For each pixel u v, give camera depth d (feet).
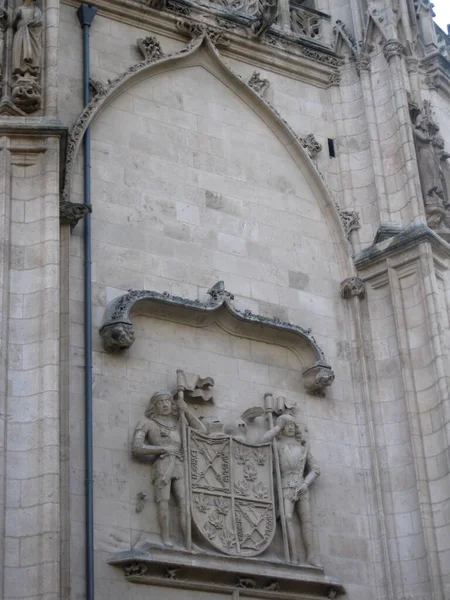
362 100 109.60
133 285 91.61
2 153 82.69
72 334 86.33
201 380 90.27
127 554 81.10
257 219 100.73
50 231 80.69
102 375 86.69
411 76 110.63
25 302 79.00
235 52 107.04
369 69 110.32
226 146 102.17
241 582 84.99
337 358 99.09
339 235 103.96
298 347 96.99
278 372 95.55
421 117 107.96
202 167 99.81
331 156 108.17
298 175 105.19
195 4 105.40
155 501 84.58
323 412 96.17
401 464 95.20
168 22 103.55
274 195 102.73
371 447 96.02
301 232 102.63
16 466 74.02
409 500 93.86
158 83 100.94
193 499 85.40
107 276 90.68
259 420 92.79
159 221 95.20
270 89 107.76
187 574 83.15
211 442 88.02
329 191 105.19
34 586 70.85
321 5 116.06
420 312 98.43
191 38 104.27
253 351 95.14
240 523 86.84
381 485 94.84
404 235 100.58
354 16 113.09
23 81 84.58
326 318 100.22
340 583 89.25
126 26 101.76
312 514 91.71
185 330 92.38
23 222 81.51
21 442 74.79
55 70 86.22
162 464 84.94
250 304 96.94
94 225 91.76
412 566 91.86
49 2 88.74
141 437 85.25
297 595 87.66
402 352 97.66
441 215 104.47
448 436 92.58
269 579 86.07
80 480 82.02
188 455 86.33
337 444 95.61
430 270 98.58
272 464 90.48
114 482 83.76
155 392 88.22
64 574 77.61
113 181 94.43
